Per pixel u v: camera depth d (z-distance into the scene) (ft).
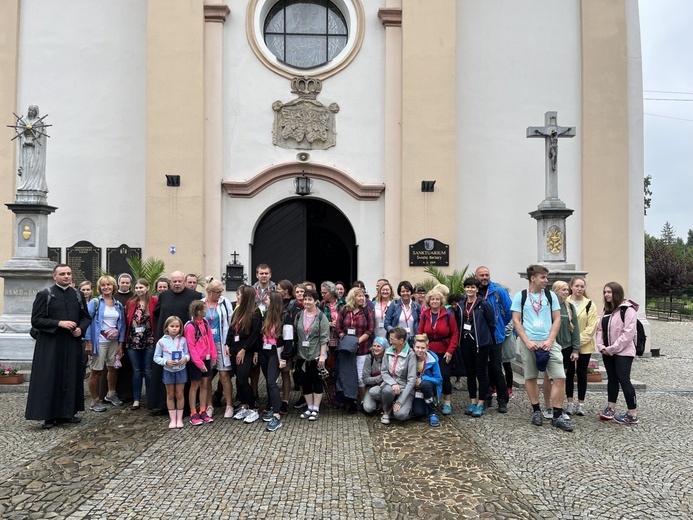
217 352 22.62
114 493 14.61
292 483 15.37
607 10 38.99
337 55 38.58
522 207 38.96
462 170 38.75
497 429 20.80
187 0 36.22
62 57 38.27
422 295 26.99
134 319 23.49
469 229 38.68
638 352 21.83
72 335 21.07
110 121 38.19
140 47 38.45
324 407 24.18
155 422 21.47
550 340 20.98
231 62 37.27
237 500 14.23
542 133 30.89
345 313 23.32
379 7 37.83
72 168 38.04
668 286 107.34
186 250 35.53
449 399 22.95
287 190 37.29
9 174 37.50
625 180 38.81
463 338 23.11
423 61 36.76
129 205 38.06
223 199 36.99
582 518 13.37
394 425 21.35
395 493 14.78
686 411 23.50
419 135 36.50
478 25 39.09
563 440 19.47
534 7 39.27
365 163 37.45
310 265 48.34
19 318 28.89
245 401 21.85
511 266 38.75
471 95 38.96
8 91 37.70
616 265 38.47
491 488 15.08
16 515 13.33
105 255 37.68
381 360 23.02
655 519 13.32
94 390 23.07
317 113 37.32
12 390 25.64
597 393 26.61
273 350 21.24
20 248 29.43
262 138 37.19
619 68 38.93
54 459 17.19
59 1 38.34
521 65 39.14
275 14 38.68
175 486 15.08
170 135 35.78
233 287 36.65
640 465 17.01
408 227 36.22
